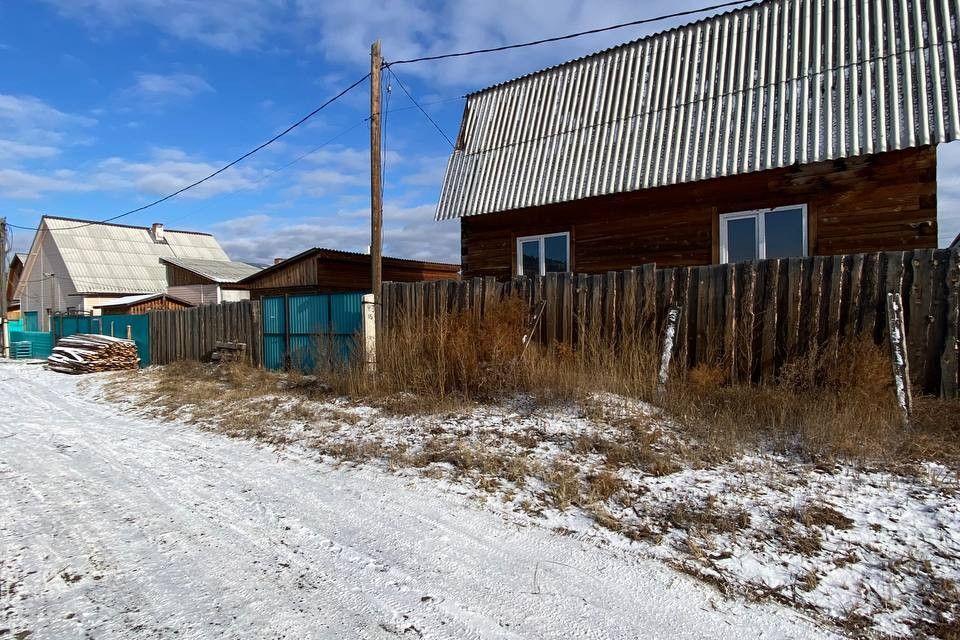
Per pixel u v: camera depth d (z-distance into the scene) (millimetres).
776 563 3510
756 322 7133
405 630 2914
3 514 4668
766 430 5746
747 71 9539
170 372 14039
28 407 10719
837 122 8180
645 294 7832
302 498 4957
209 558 3791
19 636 2893
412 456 5918
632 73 11016
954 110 7301
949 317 5980
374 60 10633
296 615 3068
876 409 5625
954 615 2977
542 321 8844
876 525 3881
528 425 6457
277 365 13273
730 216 9414
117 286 33125
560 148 11109
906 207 8000
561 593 3273
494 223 12023
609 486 4684
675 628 2924
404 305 10500
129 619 3045
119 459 6449
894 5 8617
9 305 40969
